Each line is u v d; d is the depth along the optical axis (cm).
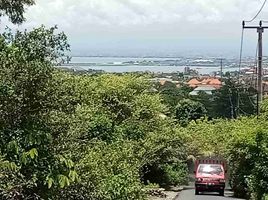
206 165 3431
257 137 2964
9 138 912
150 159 3144
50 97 954
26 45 966
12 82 919
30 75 923
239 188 3347
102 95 2975
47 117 959
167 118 3675
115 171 1574
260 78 3841
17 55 933
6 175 857
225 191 3791
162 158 3481
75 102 1056
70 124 1002
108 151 1628
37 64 930
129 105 3081
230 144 3569
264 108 3453
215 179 3281
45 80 942
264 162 2608
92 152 1252
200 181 3288
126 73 3434
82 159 1098
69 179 953
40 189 951
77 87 1109
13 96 912
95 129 2061
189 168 4797
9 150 887
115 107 3055
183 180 4028
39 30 975
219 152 4891
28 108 939
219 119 5750
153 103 3328
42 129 941
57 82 966
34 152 876
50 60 974
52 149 957
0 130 907
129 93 3122
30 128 927
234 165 3503
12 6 1688
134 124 2992
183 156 4203
